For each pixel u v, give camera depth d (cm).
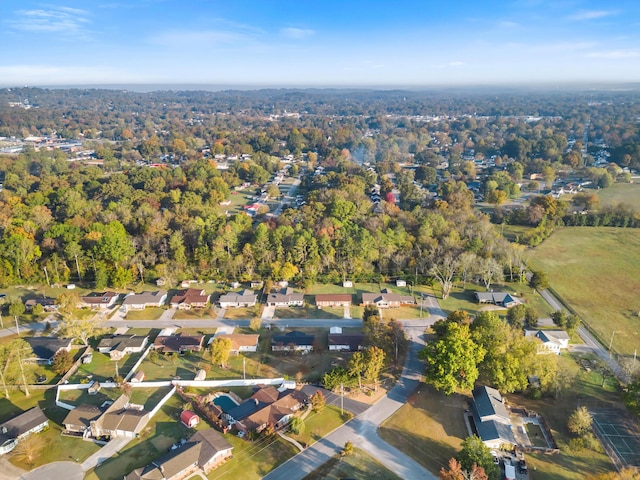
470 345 8844
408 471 7212
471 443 7050
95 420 8050
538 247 17638
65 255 14912
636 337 11312
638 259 16388
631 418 8400
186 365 10331
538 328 11569
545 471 7194
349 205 18375
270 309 12950
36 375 9925
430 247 15625
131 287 14275
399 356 10481
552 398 8969
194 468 7194
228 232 15575
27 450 7481
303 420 8381
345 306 13112
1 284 14150
